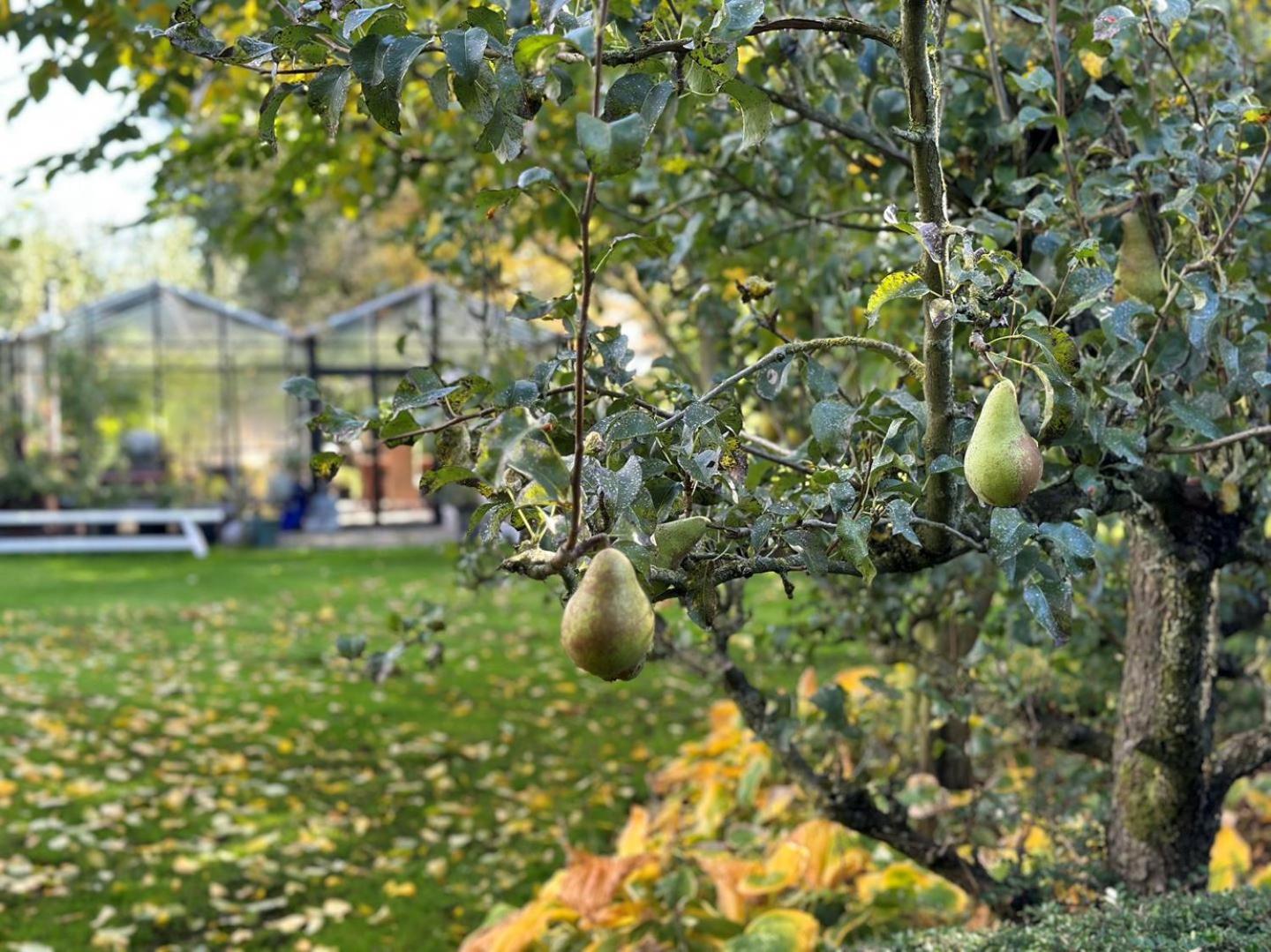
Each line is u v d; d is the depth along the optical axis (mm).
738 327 2375
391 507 20750
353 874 4570
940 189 1305
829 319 2562
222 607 10344
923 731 3529
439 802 5324
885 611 2924
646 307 3609
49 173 3664
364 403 17297
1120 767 2584
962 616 3211
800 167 2430
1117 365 1640
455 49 1127
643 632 1080
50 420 16797
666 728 6371
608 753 5977
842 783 2697
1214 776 2551
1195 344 1637
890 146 2186
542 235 4668
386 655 2488
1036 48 2260
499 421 1217
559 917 3520
